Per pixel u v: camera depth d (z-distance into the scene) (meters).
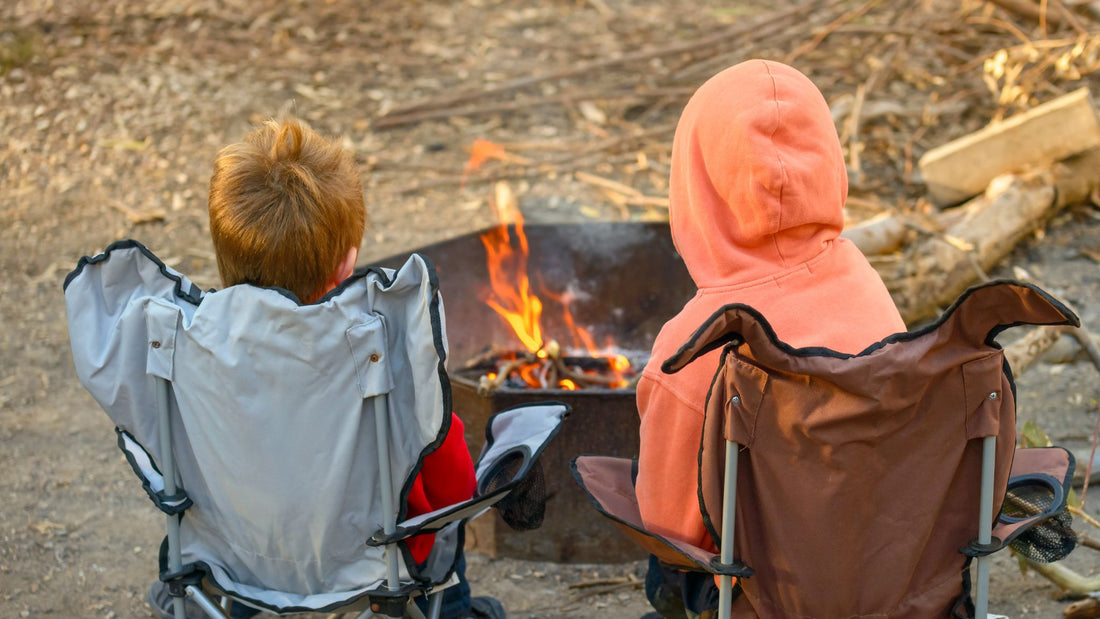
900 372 1.44
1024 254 4.39
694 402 1.69
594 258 3.63
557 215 4.93
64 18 7.02
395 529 1.65
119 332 1.65
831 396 1.46
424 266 1.51
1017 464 1.78
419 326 1.52
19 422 3.52
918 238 3.96
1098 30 5.89
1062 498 1.60
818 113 1.74
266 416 1.59
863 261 1.82
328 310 1.54
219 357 1.57
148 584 2.78
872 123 5.63
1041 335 3.30
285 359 1.56
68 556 2.88
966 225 4.12
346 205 1.74
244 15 7.25
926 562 1.62
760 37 6.89
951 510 1.60
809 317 1.69
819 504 1.53
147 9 7.25
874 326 1.71
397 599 1.67
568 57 6.80
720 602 1.60
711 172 1.74
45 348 3.96
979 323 1.46
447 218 4.96
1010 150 4.45
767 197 1.67
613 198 5.07
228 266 1.74
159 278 1.68
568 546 2.81
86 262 1.66
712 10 7.54
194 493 1.74
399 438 1.62
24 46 6.43
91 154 5.49
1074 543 1.67
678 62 6.68
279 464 1.62
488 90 6.26
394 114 6.00
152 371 1.63
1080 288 4.10
